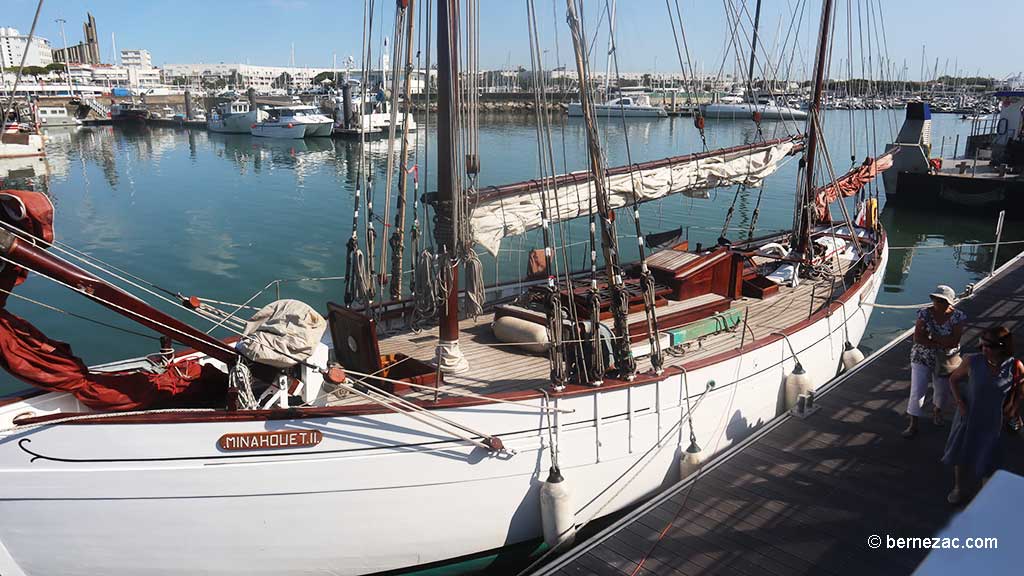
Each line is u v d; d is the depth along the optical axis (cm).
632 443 694
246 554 578
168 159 4584
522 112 8700
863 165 1497
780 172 3534
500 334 810
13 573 557
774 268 1148
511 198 795
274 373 628
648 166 965
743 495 675
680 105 8506
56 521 547
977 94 10731
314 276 1809
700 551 598
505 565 674
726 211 2559
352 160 4550
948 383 757
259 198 2991
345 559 602
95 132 7006
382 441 582
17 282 538
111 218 2516
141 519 555
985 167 3058
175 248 2075
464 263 751
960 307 1233
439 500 610
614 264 682
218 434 552
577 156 3381
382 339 835
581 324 694
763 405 840
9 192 532
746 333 883
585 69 666
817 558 584
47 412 565
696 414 748
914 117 2866
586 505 684
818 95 1210
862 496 668
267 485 564
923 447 753
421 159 3141
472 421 610
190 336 579
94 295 543
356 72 10138
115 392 574
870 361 989
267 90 15525
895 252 2259
